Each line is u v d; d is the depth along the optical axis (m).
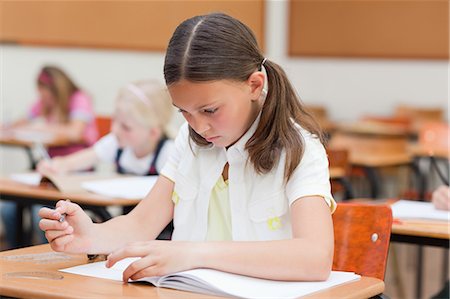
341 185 5.05
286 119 1.95
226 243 1.77
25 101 6.29
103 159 4.01
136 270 1.70
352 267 2.14
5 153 6.23
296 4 8.99
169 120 3.91
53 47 6.41
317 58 9.05
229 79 1.79
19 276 1.77
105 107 6.67
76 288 1.66
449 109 8.55
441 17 8.52
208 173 2.08
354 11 8.88
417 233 2.56
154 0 6.81
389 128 6.58
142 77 6.84
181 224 2.11
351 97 8.96
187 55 1.78
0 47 6.14
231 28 1.83
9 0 6.17
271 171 1.98
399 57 8.72
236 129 1.86
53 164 3.91
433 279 5.28
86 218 1.99
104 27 6.64
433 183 6.93
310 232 1.82
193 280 1.65
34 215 4.77
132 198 3.23
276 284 1.72
